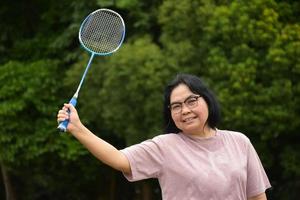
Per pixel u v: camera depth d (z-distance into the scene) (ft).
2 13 42.04
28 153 36.19
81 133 11.86
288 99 29.50
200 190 11.68
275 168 34.63
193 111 12.11
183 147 12.13
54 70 37.86
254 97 29.55
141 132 31.99
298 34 29.78
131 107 31.96
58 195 44.42
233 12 30.50
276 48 29.50
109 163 11.94
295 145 31.94
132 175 12.03
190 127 12.12
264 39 30.04
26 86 36.70
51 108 36.86
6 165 37.55
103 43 14.20
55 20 40.37
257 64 29.96
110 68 31.96
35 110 37.06
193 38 32.27
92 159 37.40
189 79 12.26
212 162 11.93
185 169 11.85
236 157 12.19
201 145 12.20
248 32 30.12
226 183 11.72
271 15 30.19
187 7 31.86
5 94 36.42
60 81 37.65
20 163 36.83
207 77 31.14
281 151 32.42
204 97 12.28
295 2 31.99
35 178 39.27
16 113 36.32
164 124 12.76
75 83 35.06
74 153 35.53
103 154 11.89
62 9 39.99
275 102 29.63
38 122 36.68
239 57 30.37
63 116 11.86
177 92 12.21
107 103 32.76
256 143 31.01
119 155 12.01
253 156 12.60
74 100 12.65
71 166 38.01
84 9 37.19
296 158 31.60
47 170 37.91
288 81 29.40
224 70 29.96
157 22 34.55
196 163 11.91
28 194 44.88
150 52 31.37
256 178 12.55
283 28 30.63
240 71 29.53
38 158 36.58
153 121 31.37
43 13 41.06
